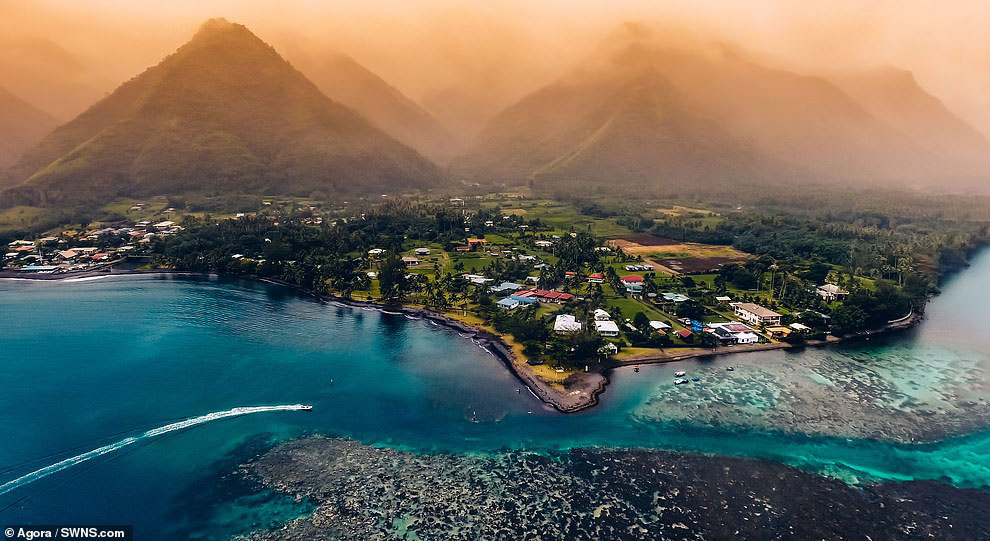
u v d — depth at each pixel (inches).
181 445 3909.9
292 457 3789.4
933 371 5438.0
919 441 4136.3
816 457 3900.1
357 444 3973.9
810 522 3218.5
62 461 3693.4
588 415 4448.8
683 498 3412.9
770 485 3563.0
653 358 5561.0
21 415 4274.1
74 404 4473.4
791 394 4859.7
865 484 3602.4
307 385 4928.6
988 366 5585.6
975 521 3275.1
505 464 3747.5
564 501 3363.7
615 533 3090.6
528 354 5575.8
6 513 3189.0
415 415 4414.4
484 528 3115.2
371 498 3368.6
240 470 3634.4
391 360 5551.2
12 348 5679.1
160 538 3024.1
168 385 4864.7
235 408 4473.4
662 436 4141.2
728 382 5083.7
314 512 3238.2
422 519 3186.5
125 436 4008.4
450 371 5285.4
